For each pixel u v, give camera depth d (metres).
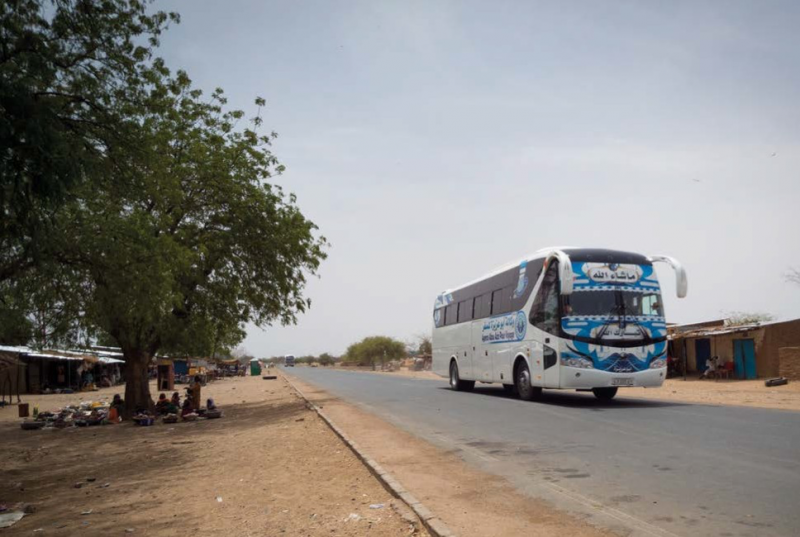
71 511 8.32
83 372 48.16
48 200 9.70
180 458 12.44
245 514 7.24
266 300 25.67
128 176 12.91
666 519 5.64
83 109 11.79
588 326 16.77
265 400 29.12
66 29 11.23
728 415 13.79
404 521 6.23
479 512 6.23
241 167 24.69
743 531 5.18
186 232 22.72
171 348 24.12
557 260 17.53
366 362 115.62
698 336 33.09
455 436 12.06
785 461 8.02
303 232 25.53
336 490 8.08
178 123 22.31
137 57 12.43
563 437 11.12
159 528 6.97
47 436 18.47
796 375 27.03
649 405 17.20
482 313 24.02
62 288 14.82
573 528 5.53
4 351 37.16
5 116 8.86
